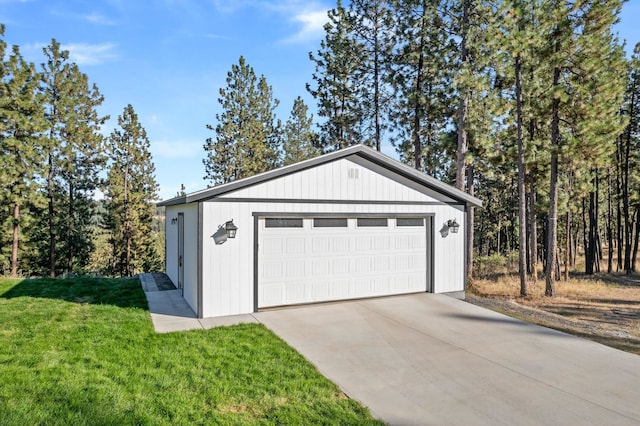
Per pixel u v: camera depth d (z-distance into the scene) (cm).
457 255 1069
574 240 2461
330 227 911
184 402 416
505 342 665
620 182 2384
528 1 1130
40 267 2256
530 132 1530
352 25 1944
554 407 438
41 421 365
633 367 562
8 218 1859
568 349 637
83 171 2325
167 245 1344
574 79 1184
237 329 689
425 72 1739
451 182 1838
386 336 682
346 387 478
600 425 401
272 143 2959
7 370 474
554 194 1253
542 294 1251
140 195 2734
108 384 447
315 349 608
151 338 622
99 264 3186
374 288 963
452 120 1688
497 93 1376
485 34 1210
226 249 791
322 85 2173
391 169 973
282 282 859
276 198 842
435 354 601
